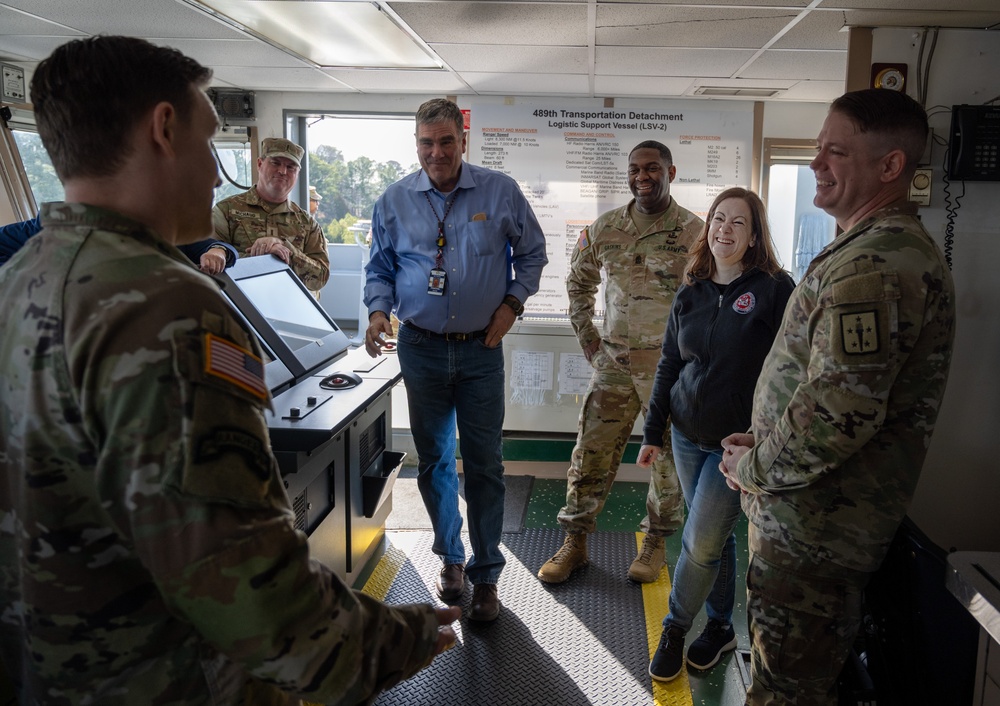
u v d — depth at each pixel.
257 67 3.80
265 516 0.76
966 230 2.60
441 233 2.51
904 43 2.65
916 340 1.37
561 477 4.26
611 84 4.01
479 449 2.62
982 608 1.38
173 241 0.90
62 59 0.79
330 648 0.79
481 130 4.45
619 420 2.96
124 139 0.80
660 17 2.75
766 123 4.39
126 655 0.80
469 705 2.17
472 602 2.62
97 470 0.72
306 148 4.64
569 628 2.60
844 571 1.50
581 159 4.43
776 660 1.57
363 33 3.11
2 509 0.80
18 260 0.82
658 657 2.33
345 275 5.97
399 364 2.70
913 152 1.47
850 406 1.36
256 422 0.78
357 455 2.70
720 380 2.09
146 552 0.72
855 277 1.38
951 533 2.71
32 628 0.79
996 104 2.61
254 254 3.01
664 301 2.89
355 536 2.71
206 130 0.89
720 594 2.39
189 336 0.74
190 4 2.78
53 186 4.23
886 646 1.72
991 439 2.65
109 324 0.72
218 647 0.75
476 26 2.95
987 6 2.36
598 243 3.04
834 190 1.54
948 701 1.60
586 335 3.12
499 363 2.62
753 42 3.07
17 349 0.76
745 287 2.09
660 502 2.93
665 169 2.87
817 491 1.49
